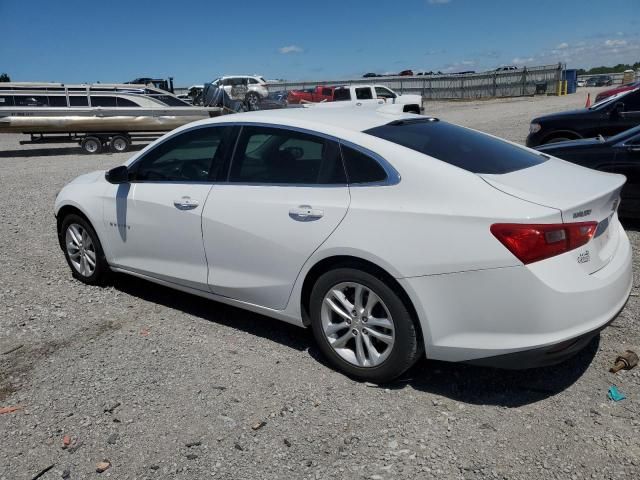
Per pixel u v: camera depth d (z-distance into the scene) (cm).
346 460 281
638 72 5791
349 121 377
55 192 1062
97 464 284
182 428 310
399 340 327
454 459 278
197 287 426
